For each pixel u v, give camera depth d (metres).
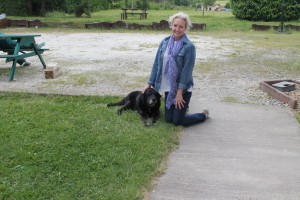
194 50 4.73
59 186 3.31
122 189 3.26
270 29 17.44
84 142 4.14
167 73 4.80
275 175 3.64
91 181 3.37
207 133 4.70
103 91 6.50
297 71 8.35
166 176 3.58
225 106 5.76
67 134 4.38
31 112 5.15
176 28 4.73
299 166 3.84
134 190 3.24
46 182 3.36
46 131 4.46
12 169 3.57
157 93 4.93
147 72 8.03
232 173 3.67
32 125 4.65
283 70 8.44
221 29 17.58
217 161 3.93
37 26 18.39
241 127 4.91
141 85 6.93
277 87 6.48
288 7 20.72
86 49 11.32
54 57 9.91
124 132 4.52
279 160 3.97
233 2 21.81
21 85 6.90
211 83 7.20
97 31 16.73
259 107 5.74
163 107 5.57
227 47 11.88
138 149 4.05
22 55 7.59
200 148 4.25
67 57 9.90
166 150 4.13
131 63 9.02
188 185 3.42
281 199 3.21
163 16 23.25
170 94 4.81
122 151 3.99
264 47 11.91
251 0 20.94
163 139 4.39
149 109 4.98
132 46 11.91
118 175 3.51
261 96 6.33
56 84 6.99
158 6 30.48
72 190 3.24
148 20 20.38
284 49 11.52
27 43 7.80
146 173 3.57
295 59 9.78
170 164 3.83
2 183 3.33
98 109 5.36
